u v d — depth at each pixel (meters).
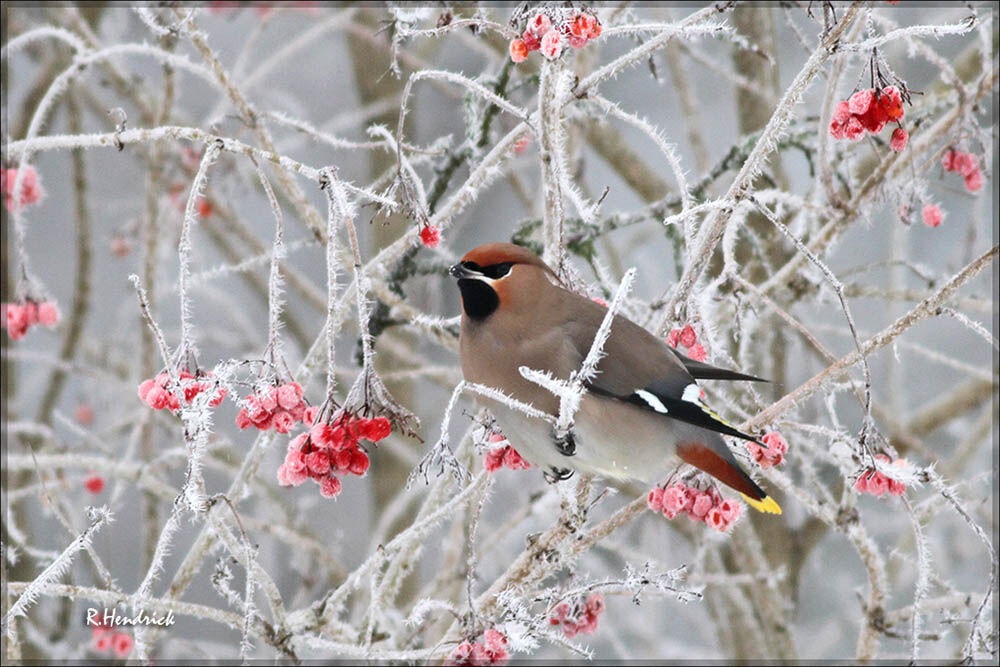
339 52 19.47
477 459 9.48
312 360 8.69
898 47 14.23
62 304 18.30
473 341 8.14
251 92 15.16
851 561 16.06
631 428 7.72
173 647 13.05
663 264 17.97
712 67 12.45
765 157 7.28
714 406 11.57
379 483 15.15
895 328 7.28
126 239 14.87
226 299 15.31
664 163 18.78
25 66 15.93
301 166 6.62
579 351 7.89
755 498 7.54
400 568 9.34
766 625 12.21
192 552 8.67
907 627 10.38
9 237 11.42
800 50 16.97
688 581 11.30
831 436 7.50
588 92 7.95
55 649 11.86
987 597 7.05
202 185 7.07
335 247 6.58
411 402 15.15
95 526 6.96
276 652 8.13
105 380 12.91
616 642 13.56
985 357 17.30
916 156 9.69
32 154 10.01
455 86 15.46
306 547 11.70
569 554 7.84
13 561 9.81
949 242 16.92
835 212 9.48
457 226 13.42
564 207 8.58
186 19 9.12
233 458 14.06
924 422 13.85
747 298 8.87
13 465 10.60
